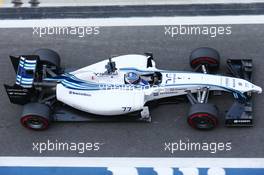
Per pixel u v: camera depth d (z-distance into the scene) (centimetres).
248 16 4809
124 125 4334
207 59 4391
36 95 4331
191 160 4184
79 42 4769
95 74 4184
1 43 4797
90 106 4203
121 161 4212
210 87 4222
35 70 4222
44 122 4222
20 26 4881
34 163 4247
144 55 4369
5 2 5034
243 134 4244
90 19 4888
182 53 4647
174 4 4931
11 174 4212
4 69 4650
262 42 4659
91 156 4247
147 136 4284
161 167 4175
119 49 4706
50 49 4678
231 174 4119
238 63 4434
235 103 4247
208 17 4831
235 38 4700
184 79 4228
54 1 5025
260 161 4150
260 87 4416
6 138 4344
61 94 4225
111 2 4991
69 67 4628
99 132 4322
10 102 4469
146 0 4975
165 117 4341
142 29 4806
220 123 4284
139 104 4159
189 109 4188
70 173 4197
